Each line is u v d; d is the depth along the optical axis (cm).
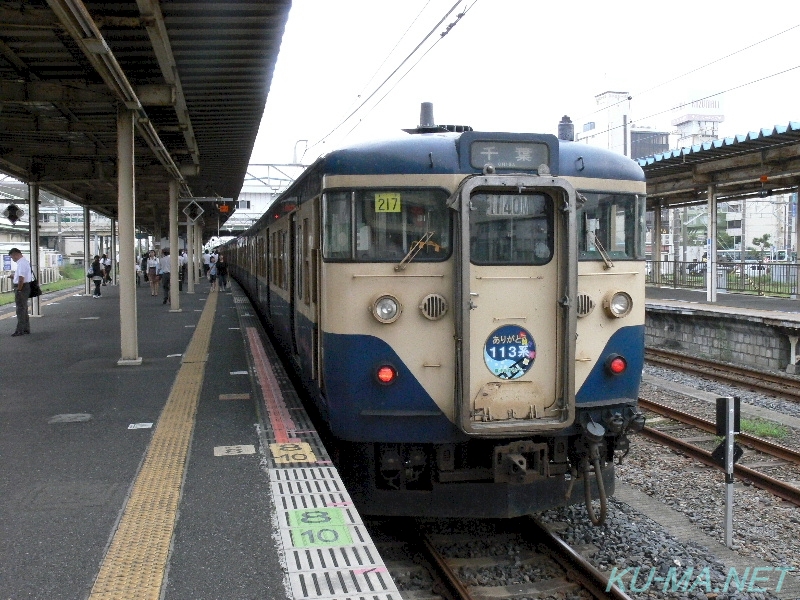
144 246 6206
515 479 570
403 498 596
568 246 573
